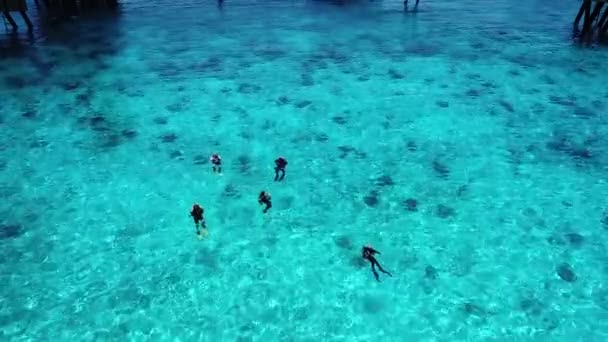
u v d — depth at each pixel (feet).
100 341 45.60
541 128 84.23
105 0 155.02
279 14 152.25
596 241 58.59
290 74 106.63
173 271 53.83
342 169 73.15
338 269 54.44
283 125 85.35
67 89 97.91
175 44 124.26
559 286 52.11
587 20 128.98
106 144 78.79
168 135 81.71
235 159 75.25
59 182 68.95
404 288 51.90
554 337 46.21
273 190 67.97
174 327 47.19
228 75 105.81
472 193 67.67
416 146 79.30
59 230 59.77
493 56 116.26
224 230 60.18
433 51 120.26
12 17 142.31
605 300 50.34
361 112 90.07
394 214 63.52
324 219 62.49
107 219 61.82
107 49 120.16
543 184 69.46
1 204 64.08
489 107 91.71
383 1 169.78
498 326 47.47
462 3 166.20
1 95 94.38
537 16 148.66
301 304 49.93
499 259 55.93
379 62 113.29
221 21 144.15
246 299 50.44
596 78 103.35
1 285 51.60
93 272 53.57
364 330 47.03
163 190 67.56
